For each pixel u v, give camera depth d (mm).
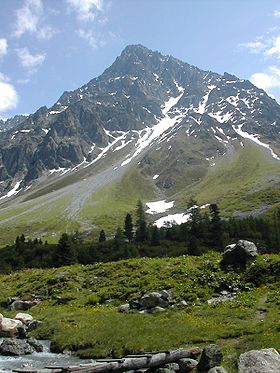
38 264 97312
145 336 27188
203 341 25297
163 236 149125
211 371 18469
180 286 39688
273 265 39500
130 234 171125
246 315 30266
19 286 51219
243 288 37969
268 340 23094
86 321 33656
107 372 19812
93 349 26734
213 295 37438
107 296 41875
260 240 125812
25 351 27531
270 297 33969
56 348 28422
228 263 42656
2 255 116062
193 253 97250
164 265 46375
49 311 39094
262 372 17750
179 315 32562
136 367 20188
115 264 50344
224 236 124250
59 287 47094
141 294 39938
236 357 20578
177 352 21188
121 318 32875
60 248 96062
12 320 33875
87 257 102688
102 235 151500
